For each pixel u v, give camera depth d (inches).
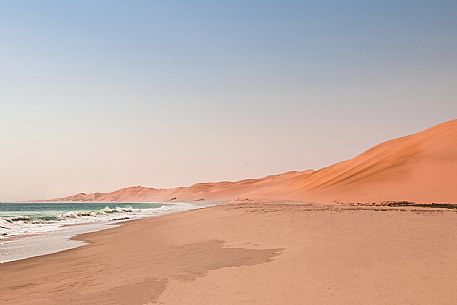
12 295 415.2
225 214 1133.7
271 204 1747.0
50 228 1414.9
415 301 284.0
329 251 492.1
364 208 1153.4
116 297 352.2
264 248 556.7
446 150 2074.3
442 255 429.4
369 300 292.4
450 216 779.4
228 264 458.3
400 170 2030.0
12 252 785.6
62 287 428.8
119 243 832.3
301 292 322.3
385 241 533.6
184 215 1478.8
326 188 2352.4
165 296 342.0
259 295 322.3
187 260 514.9
